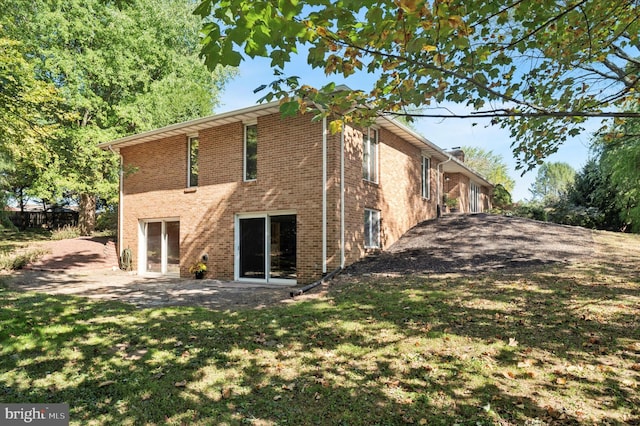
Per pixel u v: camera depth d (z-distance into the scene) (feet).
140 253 52.65
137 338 18.97
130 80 70.59
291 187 39.27
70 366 15.66
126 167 51.60
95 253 61.11
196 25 79.92
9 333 19.47
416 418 11.53
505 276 28.96
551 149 18.84
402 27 10.48
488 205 104.17
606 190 72.74
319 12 10.35
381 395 12.96
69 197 91.20
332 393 13.20
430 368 14.67
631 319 18.57
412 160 53.78
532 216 87.66
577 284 25.26
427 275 31.73
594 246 39.34
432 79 12.92
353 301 25.18
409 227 52.03
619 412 11.41
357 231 40.11
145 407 12.50
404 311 21.94
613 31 16.49
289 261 39.42
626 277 26.66
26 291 34.35
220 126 44.80
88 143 60.13
